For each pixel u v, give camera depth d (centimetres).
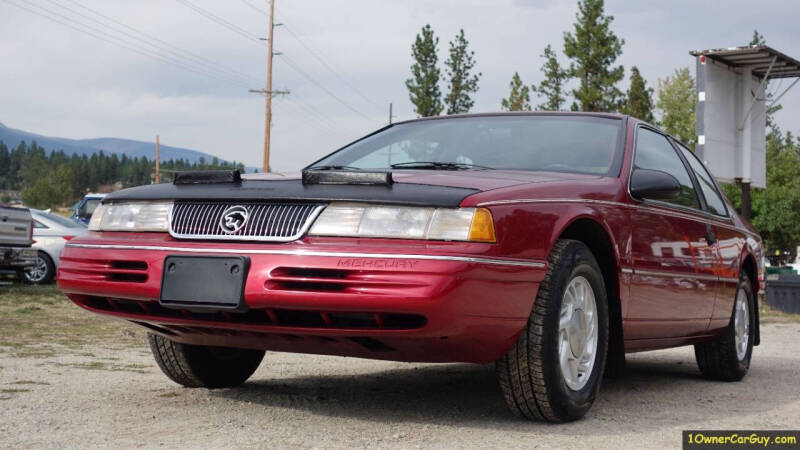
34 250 1311
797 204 3916
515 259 305
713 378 532
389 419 339
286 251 299
